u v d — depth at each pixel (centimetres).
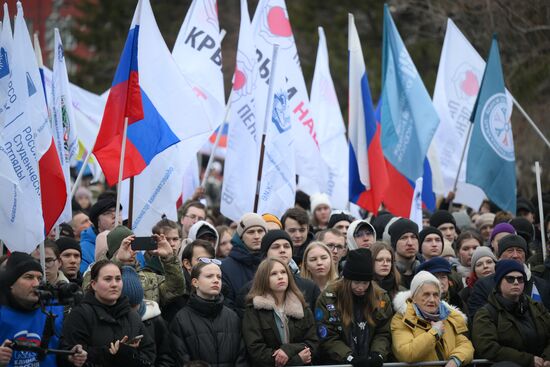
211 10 2123
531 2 3484
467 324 1648
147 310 1491
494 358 1593
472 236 1917
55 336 1420
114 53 6059
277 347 1508
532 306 1634
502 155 2164
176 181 1825
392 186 2089
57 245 1602
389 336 1569
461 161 2252
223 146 3778
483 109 2169
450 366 1541
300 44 5269
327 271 1658
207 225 1797
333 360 1532
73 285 1360
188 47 2105
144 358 1428
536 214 2448
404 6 4122
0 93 1555
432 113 2111
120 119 1689
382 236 1955
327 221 2216
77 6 6341
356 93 2116
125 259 1504
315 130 2316
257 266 1683
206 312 1504
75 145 1917
